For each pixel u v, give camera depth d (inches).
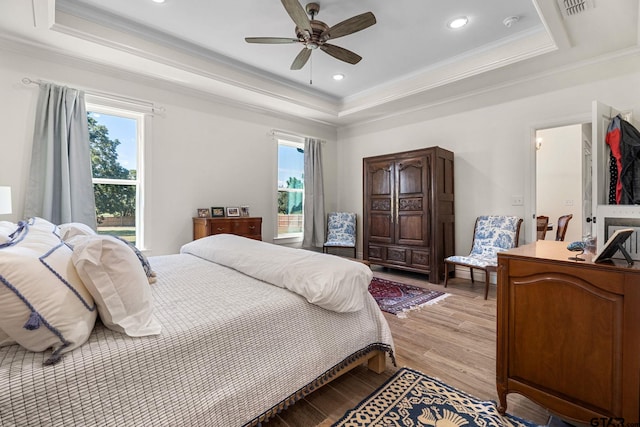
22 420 31.6
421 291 139.3
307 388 56.0
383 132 200.8
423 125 180.2
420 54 136.2
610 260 50.5
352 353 65.2
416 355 81.0
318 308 60.6
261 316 51.8
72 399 34.4
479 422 55.6
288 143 200.8
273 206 189.8
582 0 86.6
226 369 46.3
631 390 44.9
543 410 59.2
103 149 131.3
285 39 99.9
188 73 132.6
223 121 165.8
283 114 191.8
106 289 41.2
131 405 37.9
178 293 59.8
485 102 154.7
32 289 35.1
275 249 83.6
